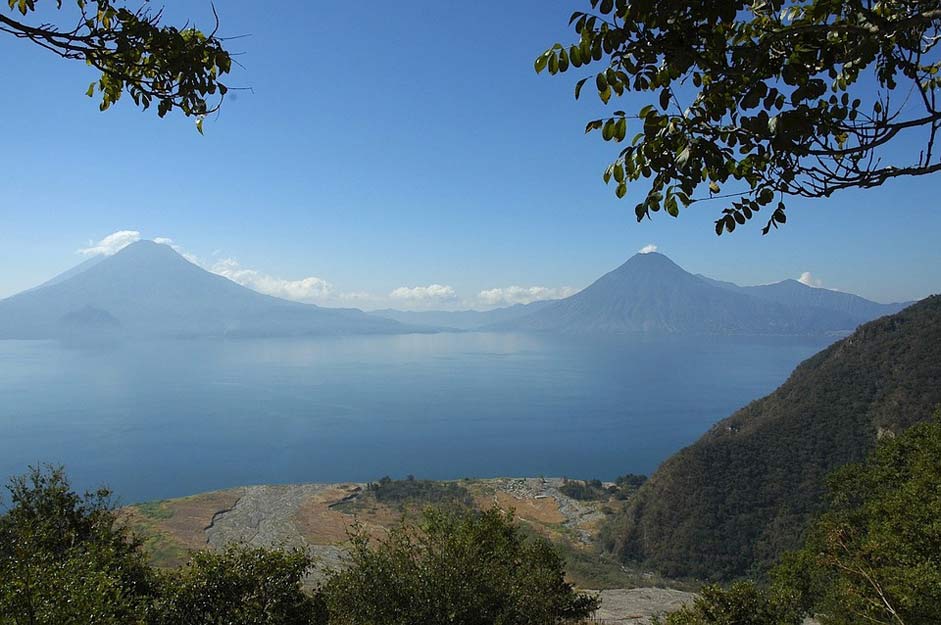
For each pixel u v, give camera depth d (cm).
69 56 333
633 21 284
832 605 1855
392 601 1116
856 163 305
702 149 306
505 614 1163
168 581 1108
